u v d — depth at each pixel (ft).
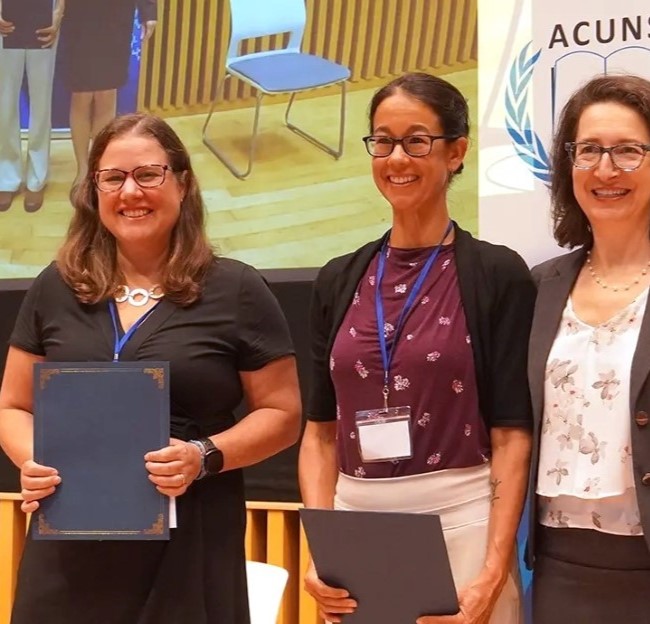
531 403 6.27
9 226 11.53
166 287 6.30
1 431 6.46
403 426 6.32
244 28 11.00
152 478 5.86
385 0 10.48
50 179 11.48
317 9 10.75
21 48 11.58
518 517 6.24
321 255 10.63
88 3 11.47
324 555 5.89
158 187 6.29
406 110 6.52
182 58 11.19
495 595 6.01
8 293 11.40
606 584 5.73
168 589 5.97
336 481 6.96
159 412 5.94
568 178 6.37
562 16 9.57
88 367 5.99
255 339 6.44
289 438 6.56
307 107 10.76
